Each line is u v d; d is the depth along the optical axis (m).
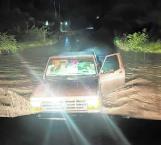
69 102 8.59
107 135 7.44
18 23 54.47
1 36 33.34
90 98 8.57
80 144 6.79
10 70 19.27
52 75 9.98
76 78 9.68
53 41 48.22
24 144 6.80
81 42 45.59
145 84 14.70
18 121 8.79
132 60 23.94
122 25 57.91
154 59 24.53
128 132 7.71
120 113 10.21
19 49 34.47
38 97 8.73
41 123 8.43
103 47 37.09
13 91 13.23
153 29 41.44
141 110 10.58
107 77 10.02
